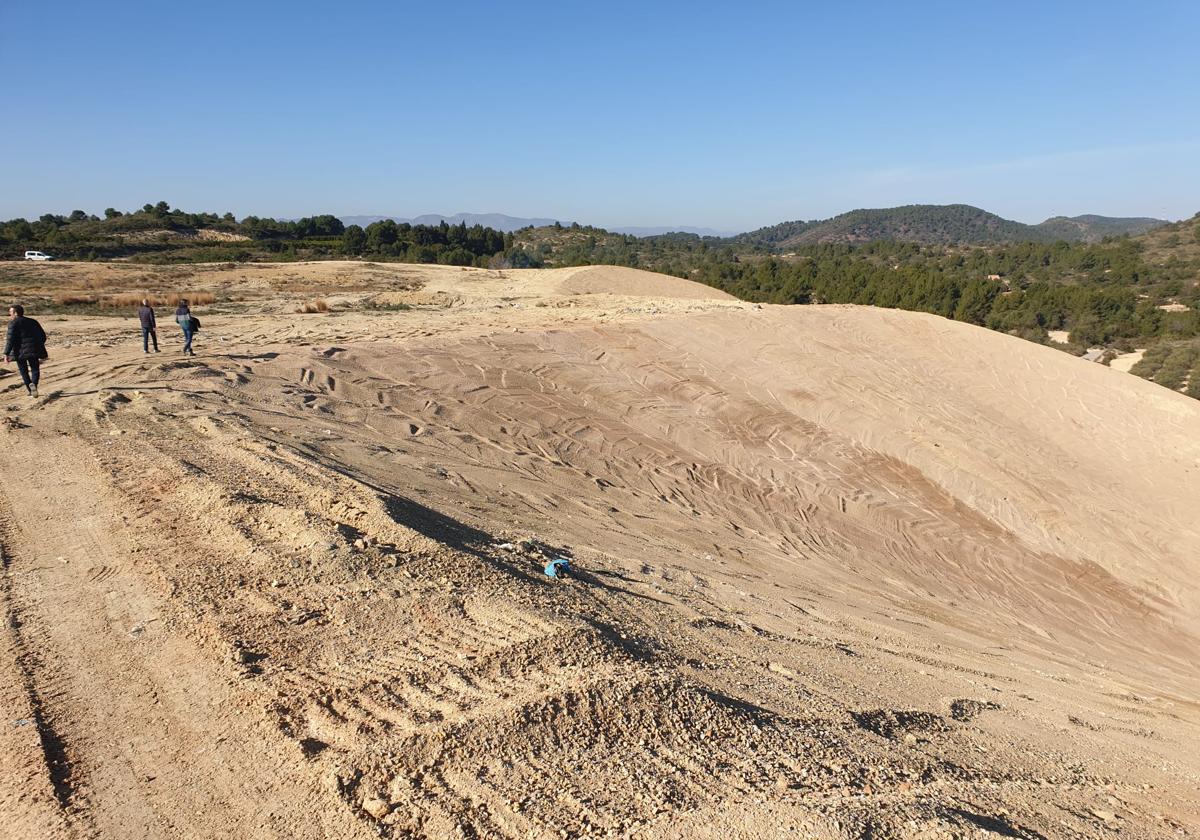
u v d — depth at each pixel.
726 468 16.94
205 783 3.58
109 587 5.50
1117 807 4.97
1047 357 26.89
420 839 3.23
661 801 3.57
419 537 6.62
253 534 6.48
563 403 17.75
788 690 5.59
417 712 4.12
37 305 27.98
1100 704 8.20
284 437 10.26
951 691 6.95
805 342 25.59
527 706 4.15
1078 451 21.62
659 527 11.70
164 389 12.62
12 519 6.71
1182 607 15.98
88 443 9.08
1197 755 6.96
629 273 48.28
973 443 20.81
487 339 20.95
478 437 14.38
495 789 3.55
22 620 4.99
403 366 17.44
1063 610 14.83
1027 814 4.35
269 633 4.94
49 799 3.42
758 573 10.52
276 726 3.99
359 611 5.29
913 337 27.52
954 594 14.02
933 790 4.29
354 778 3.58
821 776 4.09
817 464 18.27
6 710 4.04
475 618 5.32
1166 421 23.42
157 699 4.21
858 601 10.73
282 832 3.28
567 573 7.07
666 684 4.66
